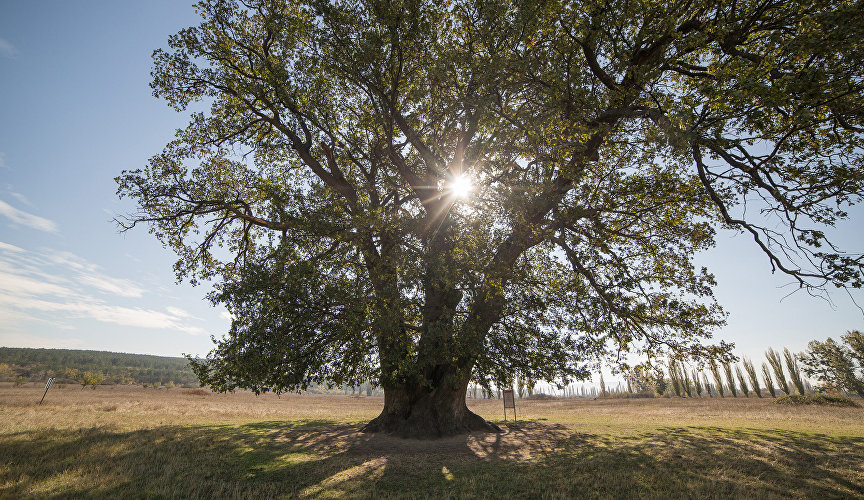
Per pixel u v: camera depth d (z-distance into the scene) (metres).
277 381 12.54
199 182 17.47
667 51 11.95
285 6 16.97
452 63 13.84
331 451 11.92
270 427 17.20
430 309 13.83
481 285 12.77
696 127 9.93
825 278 9.88
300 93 16.05
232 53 17.72
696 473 8.75
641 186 11.81
